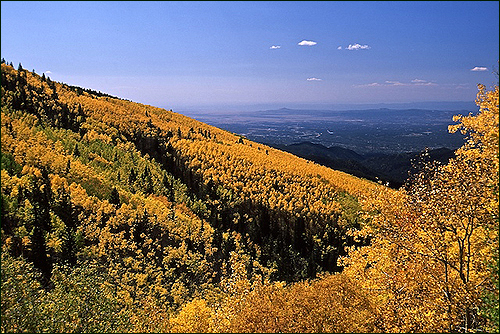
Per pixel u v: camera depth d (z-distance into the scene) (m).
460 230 17.47
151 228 66.19
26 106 99.38
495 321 14.64
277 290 23.42
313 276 79.31
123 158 97.94
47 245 45.28
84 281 27.58
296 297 21.45
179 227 71.81
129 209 65.50
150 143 126.31
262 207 100.56
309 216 99.88
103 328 22.53
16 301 20.98
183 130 162.62
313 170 140.75
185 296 49.56
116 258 52.34
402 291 18.94
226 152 134.38
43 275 39.53
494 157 15.62
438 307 17.31
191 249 68.25
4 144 65.00
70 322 21.61
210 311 24.77
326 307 19.86
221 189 106.00
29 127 83.81
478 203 15.97
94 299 25.55
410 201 17.95
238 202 102.81
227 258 72.06
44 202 55.69
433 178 17.56
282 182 117.69
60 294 24.61
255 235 92.50
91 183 70.81
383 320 18.56
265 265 81.06
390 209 18.84
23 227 45.50
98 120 122.88
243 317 20.17
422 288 18.41
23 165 64.00
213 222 90.81
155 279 53.22
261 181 115.31
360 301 20.53
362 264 20.72
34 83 127.44
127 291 39.88
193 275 60.75
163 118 180.00
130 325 24.95
